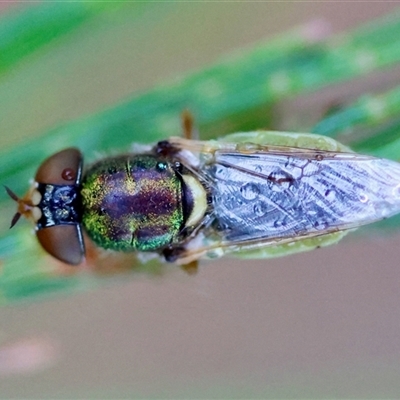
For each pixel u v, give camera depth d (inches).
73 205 2.5
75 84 2.5
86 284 2.5
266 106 2.5
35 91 2.5
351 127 2.5
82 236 2.5
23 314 2.5
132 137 2.5
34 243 2.5
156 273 2.5
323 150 2.5
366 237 2.6
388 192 2.5
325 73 2.5
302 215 2.5
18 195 2.5
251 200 2.5
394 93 2.5
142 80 2.5
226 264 2.6
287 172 2.5
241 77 2.5
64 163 2.5
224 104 2.5
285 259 2.6
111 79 2.5
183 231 2.5
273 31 2.6
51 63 2.5
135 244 2.5
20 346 2.5
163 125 2.5
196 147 2.5
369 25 2.5
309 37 2.5
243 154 2.5
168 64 2.5
